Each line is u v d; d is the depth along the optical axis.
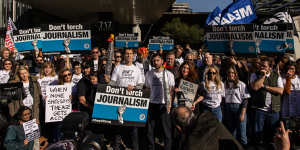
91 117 4.99
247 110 5.53
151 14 22.89
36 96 5.39
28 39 6.77
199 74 6.52
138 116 4.64
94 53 7.45
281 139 2.27
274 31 6.66
